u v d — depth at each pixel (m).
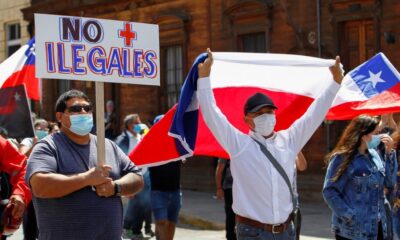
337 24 15.88
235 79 6.91
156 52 5.95
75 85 24.86
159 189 10.14
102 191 5.32
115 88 22.64
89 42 5.61
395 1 14.71
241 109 6.92
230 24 18.52
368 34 15.48
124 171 5.76
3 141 6.44
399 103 7.85
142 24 5.88
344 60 15.90
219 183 10.32
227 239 10.29
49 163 5.30
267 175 5.75
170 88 20.70
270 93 6.93
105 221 5.39
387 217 7.09
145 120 21.45
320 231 12.56
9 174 6.57
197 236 12.87
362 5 15.32
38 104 26.27
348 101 7.96
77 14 24.14
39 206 5.36
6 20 28.16
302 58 6.59
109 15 22.80
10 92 9.34
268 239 5.77
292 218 5.90
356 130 6.90
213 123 5.78
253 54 6.54
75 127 5.38
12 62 9.38
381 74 8.02
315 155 16.28
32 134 9.31
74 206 5.30
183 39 19.95
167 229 10.27
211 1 19.08
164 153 6.58
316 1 16.25
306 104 6.89
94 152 5.57
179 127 6.00
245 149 5.80
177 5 20.17
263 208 5.76
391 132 8.55
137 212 12.34
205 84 5.79
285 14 17.00
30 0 26.88
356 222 6.79
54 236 5.30
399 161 7.64
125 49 5.79
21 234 13.27
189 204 16.62
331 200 6.84
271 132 5.92
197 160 19.55
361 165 6.85
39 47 5.40
